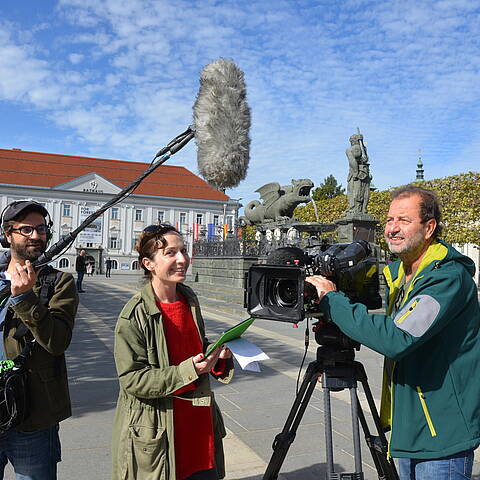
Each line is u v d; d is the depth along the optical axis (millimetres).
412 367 2111
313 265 2369
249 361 2023
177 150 2211
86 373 6105
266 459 3615
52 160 62062
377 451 2537
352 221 15883
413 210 2197
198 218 64375
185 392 2197
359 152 16078
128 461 2088
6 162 58719
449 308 1981
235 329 2029
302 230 16344
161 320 2205
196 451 2242
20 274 1974
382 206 27141
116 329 2164
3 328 2148
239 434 4113
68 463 3473
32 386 2119
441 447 2010
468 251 32906
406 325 1971
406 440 2092
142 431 2094
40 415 2127
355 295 2516
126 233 59906
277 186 18688
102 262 57938
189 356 2330
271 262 2406
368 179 16281
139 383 2027
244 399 5117
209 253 19438
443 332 2074
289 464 3531
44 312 2051
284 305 2236
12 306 2010
